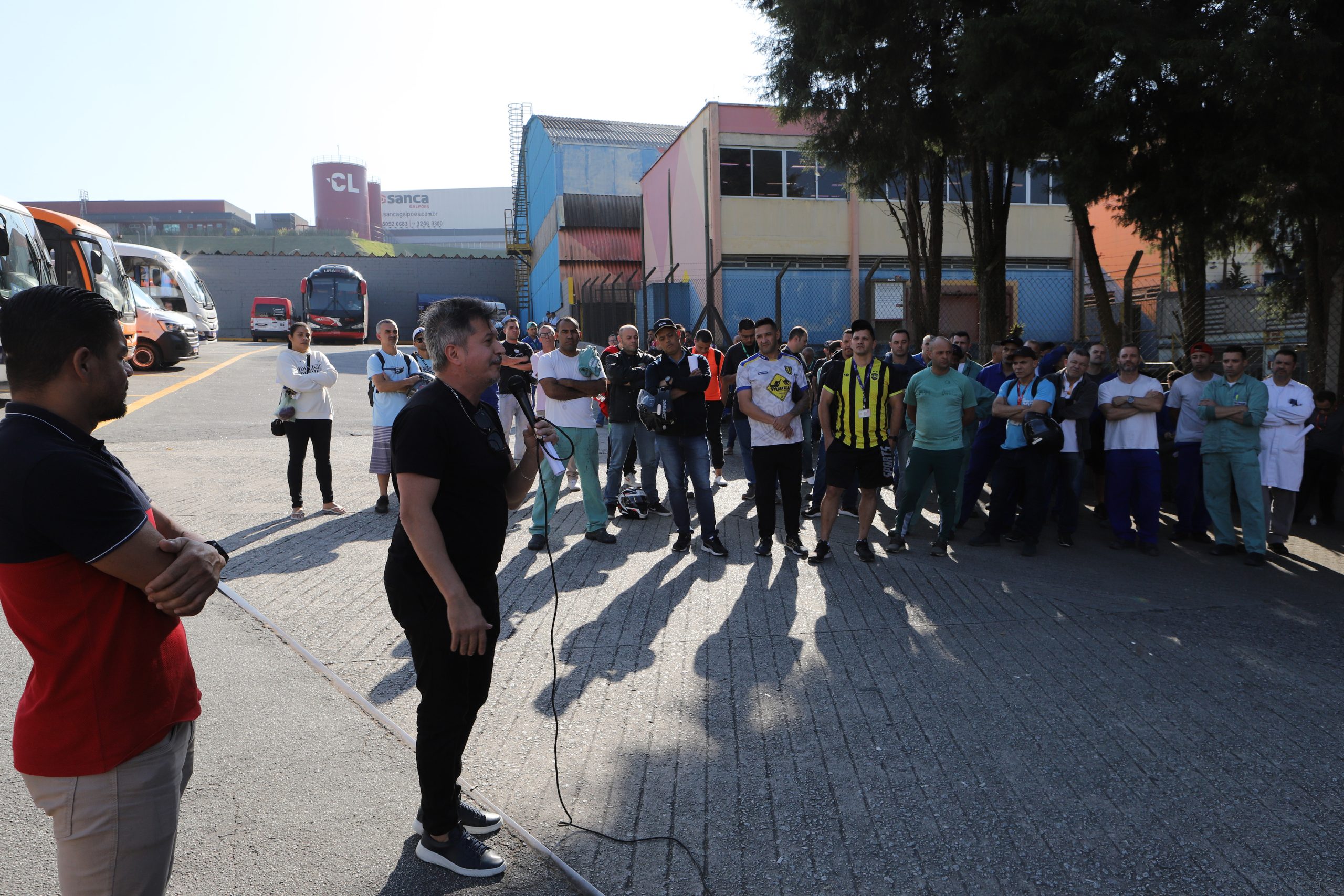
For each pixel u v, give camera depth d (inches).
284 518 315.3
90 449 70.2
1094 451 342.6
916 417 282.7
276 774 135.0
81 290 71.3
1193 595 241.1
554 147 1397.6
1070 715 159.0
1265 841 118.5
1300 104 308.3
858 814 125.6
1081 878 110.5
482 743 147.3
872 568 266.2
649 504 340.5
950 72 416.8
